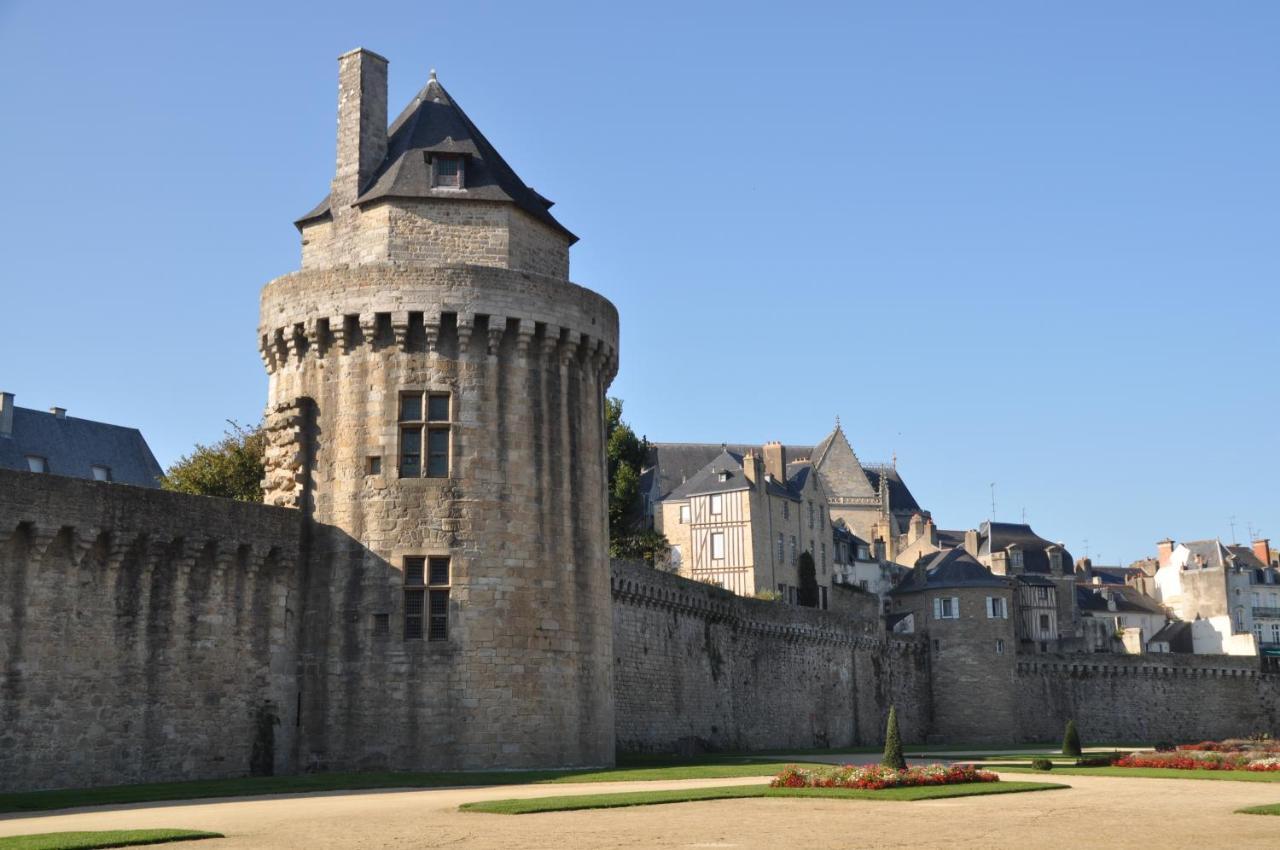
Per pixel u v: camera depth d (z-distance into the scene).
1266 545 124.00
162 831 19.39
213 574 32.84
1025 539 116.69
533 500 35.66
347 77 37.88
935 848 18.12
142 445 71.12
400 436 35.09
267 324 36.97
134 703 30.70
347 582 34.59
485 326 35.62
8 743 28.23
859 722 78.31
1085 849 18.12
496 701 34.12
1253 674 100.06
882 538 112.69
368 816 22.08
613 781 30.48
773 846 18.16
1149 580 126.44
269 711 33.69
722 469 90.94
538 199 40.00
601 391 38.72
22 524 28.89
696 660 60.72
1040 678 90.50
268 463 36.47
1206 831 20.55
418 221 36.38
